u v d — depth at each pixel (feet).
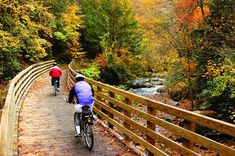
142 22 79.77
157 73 112.68
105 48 103.09
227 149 13.58
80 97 25.82
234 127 13.00
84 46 142.10
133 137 24.90
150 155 22.20
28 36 83.25
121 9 106.42
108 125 32.09
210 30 50.78
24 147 25.90
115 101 29.76
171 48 70.38
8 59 71.97
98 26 114.62
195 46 56.34
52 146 26.22
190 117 16.44
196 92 57.93
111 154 24.22
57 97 53.01
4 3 70.64
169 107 18.72
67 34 124.77
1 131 14.40
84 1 138.10
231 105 44.19
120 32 106.52
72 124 33.76
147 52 113.19
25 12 80.84
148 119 22.03
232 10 48.42
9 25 74.13
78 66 111.45
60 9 125.49
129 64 106.11
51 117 37.19
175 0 62.95
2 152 11.81
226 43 46.85
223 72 45.34
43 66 93.56
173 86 67.97
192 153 16.46
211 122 14.58
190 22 56.29
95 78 93.50
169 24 72.64
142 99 22.97
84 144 26.78
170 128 18.71
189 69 57.77
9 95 26.25
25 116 37.58
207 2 53.93
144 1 74.59
